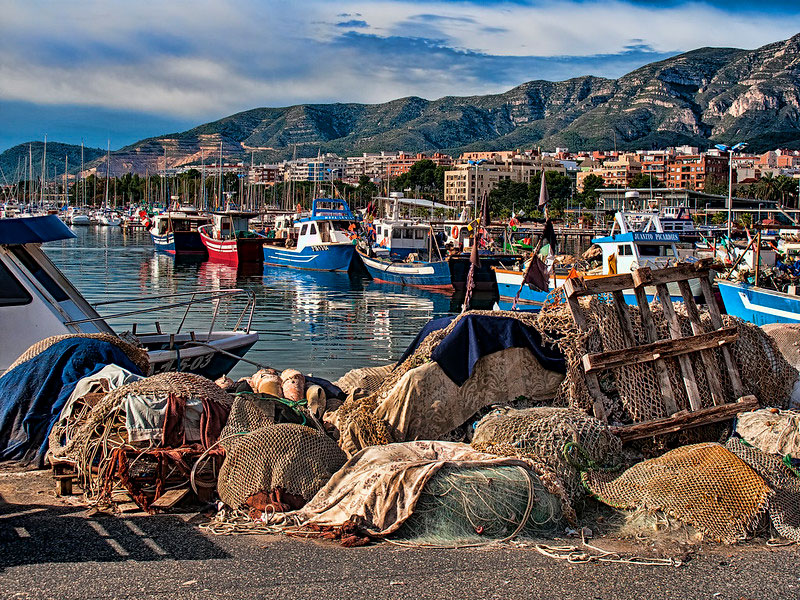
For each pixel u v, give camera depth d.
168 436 7.50
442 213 108.88
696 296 23.83
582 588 5.65
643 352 8.59
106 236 95.50
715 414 8.49
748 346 9.03
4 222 11.23
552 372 8.83
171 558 6.05
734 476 6.95
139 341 13.65
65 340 9.38
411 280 44.75
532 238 55.44
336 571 5.84
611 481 7.39
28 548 6.21
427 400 8.56
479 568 5.95
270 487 7.11
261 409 8.11
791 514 6.79
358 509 6.67
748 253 28.70
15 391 8.95
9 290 11.13
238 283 44.69
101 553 6.13
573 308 8.84
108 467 7.19
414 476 6.72
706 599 5.52
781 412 8.34
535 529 6.75
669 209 60.47
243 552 6.19
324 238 53.50
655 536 6.68
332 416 9.27
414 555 6.18
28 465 8.56
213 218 63.94
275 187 188.50
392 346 24.02
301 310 33.28
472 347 8.69
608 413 8.52
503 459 7.06
